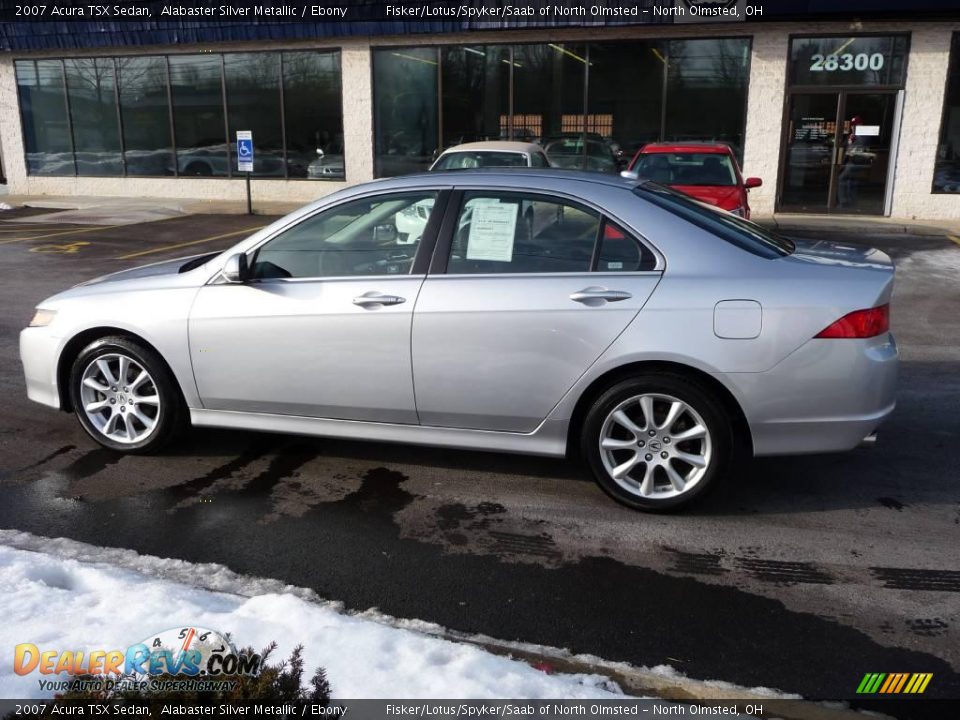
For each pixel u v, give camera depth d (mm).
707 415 4121
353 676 2746
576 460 5035
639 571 3764
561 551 3947
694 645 3205
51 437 5371
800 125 17094
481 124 18766
